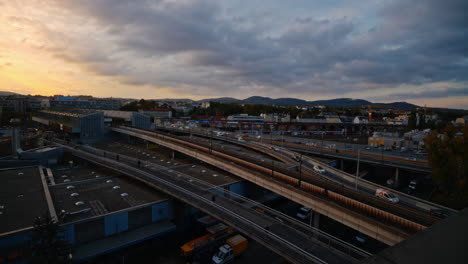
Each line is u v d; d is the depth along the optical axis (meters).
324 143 127.25
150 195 54.53
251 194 65.00
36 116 182.25
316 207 42.53
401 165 76.19
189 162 86.94
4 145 104.94
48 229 32.69
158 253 43.75
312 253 30.69
